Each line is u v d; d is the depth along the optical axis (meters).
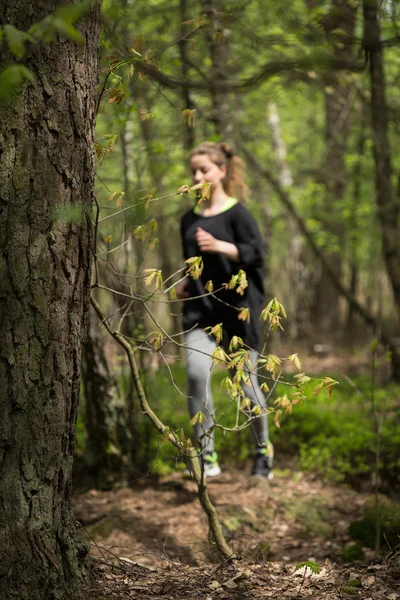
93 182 2.55
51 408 2.43
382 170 9.16
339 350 15.62
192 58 6.05
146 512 4.13
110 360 4.95
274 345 14.84
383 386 9.31
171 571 3.03
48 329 2.39
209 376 3.21
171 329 8.91
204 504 3.14
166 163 7.41
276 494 4.44
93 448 4.73
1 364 2.34
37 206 2.33
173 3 7.10
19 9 2.26
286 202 11.52
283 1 4.07
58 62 2.33
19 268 2.32
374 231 13.54
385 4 3.95
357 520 4.09
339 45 4.21
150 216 3.22
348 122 12.83
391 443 5.56
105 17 3.11
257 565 3.12
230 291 4.23
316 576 2.94
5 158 2.30
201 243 4.07
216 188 4.36
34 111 2.30
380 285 6.08
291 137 16.75
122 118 3.75
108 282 4.65
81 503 4.37
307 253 19.34
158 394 4.90
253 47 4.43
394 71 9.45
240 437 5.52
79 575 2.61
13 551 2.34
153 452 5.05
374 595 2.59
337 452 5.45
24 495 2.38
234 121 8.88
